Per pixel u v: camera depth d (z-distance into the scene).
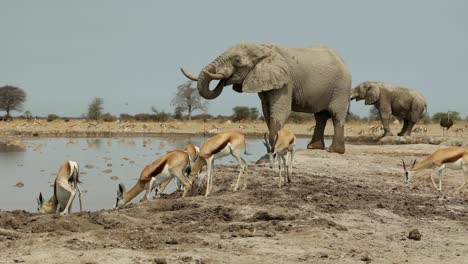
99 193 19.64
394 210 13.82
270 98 20.84
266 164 19.89
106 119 94.38
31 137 57.56
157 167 14.52
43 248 9.62
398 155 26.58
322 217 12.52
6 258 9.06
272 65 20.44
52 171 25.94
